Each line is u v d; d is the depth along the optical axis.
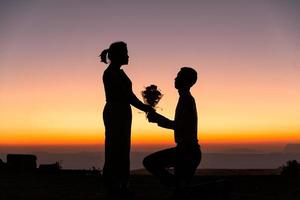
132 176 11.70
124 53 5.80
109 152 5.73
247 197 7.70
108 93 5.76
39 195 8.11
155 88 5.71
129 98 5.66
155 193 8.22
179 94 5.49
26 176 12.16
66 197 7.77
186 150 5.30
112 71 5.75
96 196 7.90
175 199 5.24
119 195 5.72
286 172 12.15
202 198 5.32
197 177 9.50
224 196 5.49
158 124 5.49
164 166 5.46
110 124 5.71
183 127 5.32
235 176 10.77
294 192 8.36
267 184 9.55
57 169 13.46
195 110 5.42
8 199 7.61
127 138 5.73
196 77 5.46
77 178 11.39
